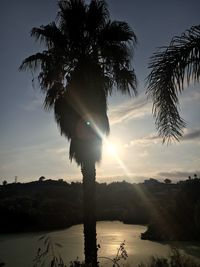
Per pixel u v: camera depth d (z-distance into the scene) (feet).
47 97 45.47
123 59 44.57
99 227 337.52
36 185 567.18
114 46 44.16
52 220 351.67
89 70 43.45
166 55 19.03
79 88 43.73
